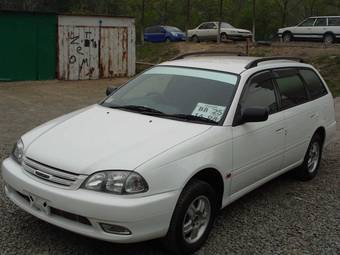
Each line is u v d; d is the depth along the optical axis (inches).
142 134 171.8
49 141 171.0
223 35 1328.7
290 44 1091.3
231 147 184.4
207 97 196.7
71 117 195.2
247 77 205.3
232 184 188.9
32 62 684.7
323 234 192.9
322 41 1121.4
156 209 152.2
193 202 167.0
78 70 722.8
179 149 163.6
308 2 1809.8
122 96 213.6
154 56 1216.8
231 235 187.5
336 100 600.7
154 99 202.7
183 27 2079.2
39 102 520.1
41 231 181.2
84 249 169.2
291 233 192.4
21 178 164.2
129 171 151.4
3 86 636.7
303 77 255.3
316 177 270.7
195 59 232.4
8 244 170.4
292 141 231.5
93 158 156.6
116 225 148.0
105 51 744.3
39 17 677.9
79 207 149.5
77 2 1908.2
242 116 190.9
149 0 2085.4
